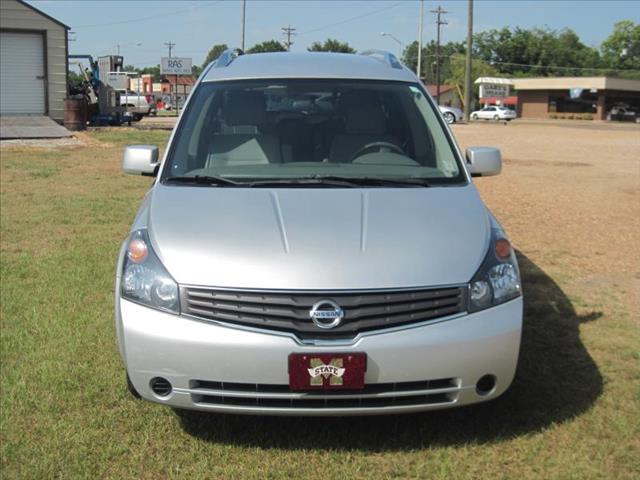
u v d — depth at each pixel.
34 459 3.39
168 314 3.27
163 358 3.23
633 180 12.73
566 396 4.02
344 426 3.71
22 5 21.16
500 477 3.26
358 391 3.21
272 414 3.26
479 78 86.81
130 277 3.41
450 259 3.36
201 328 3.20
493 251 3.52
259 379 3.17
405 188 3.97
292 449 3.50
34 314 5.29
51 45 21.72
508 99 84.81
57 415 3.81
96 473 3.29
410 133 4.53
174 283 3.28
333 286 3.19
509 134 28.91
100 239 7.64
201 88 4.75
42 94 21.89
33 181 11.73
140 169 4.57
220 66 5.05
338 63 5.04
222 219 3.55
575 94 78.44
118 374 4.30
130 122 27.72
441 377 3.23
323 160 4.33
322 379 3.15
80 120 22.19
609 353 4.64
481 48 114.50
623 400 3.97
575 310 5.49
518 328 3.36
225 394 3.23
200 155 4.32
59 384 4.14
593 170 14.39
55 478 3.26
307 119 4.57
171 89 70.12
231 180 4.04
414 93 4.80
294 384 3.16
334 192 3.86
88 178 12.18
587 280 6.30
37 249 7.19
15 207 9.41
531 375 4.29
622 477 3.26
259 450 3.49
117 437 3.60
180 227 3.51
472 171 4.56
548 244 7.63
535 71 111.38
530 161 16.25
